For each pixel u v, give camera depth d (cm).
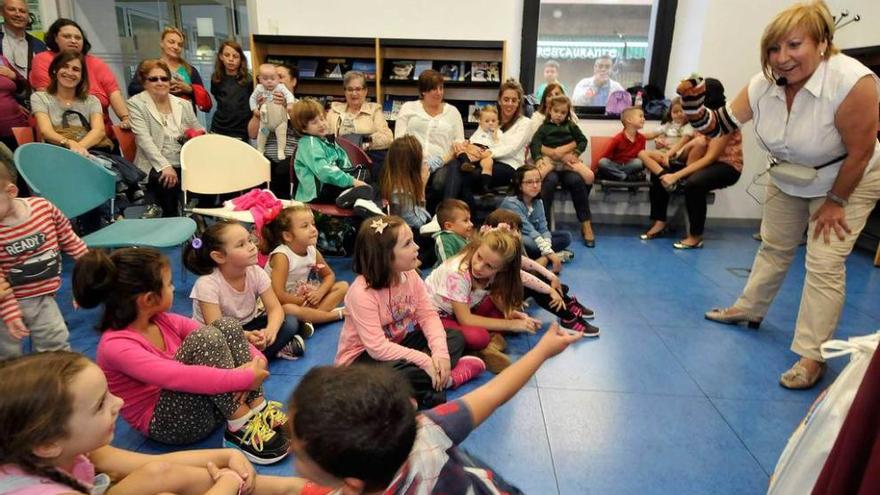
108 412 89
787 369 198
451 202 250
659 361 203
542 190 390
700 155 375
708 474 141
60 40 309
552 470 141
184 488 109
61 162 223
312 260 235
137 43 520
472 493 69
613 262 336
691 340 222
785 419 166
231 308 185
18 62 337
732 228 441
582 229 386
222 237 174
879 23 375
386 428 60
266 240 232
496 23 436
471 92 460
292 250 226
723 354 210
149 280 134
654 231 400
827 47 163
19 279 164
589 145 455
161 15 509
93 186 239
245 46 510
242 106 391
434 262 313
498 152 381
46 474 83
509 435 156
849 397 93
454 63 457
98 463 111
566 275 308
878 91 158
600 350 212
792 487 101
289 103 359
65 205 224
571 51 469
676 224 446
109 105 332
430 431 73
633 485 136
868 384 67
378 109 400
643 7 459
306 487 112
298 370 194
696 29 423
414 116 382
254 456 142
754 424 163
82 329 225
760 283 224
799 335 186
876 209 363
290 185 344
